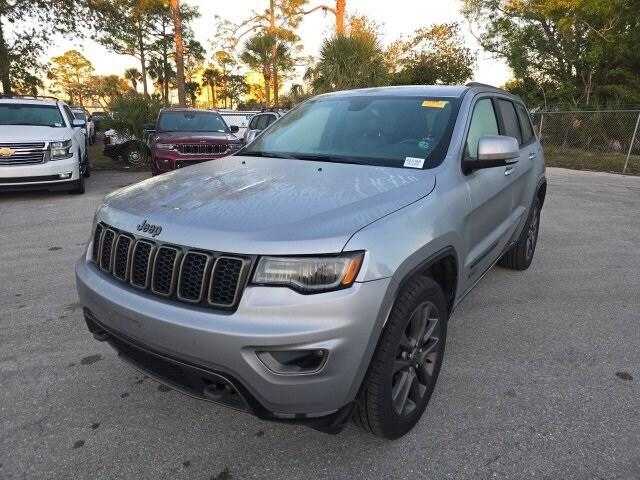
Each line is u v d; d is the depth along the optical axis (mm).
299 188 2576
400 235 2250
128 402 2877
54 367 3238
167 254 2207
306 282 2006
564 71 24109
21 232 6609
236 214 2256
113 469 2369
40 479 2301
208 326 2014
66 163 8773
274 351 1984
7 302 4277
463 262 2969
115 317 2318
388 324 2227
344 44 18375
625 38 20750
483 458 2445
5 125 9219
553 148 18031
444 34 29531
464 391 3000
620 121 16922
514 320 4016
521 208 4500
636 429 2666
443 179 2834
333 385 2049
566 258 5699
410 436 2600
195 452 2484
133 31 23312
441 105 3420
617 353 3498
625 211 8500
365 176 2785
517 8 23688
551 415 2779
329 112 3748
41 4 19703
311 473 2352
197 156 10547
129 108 14516
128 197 2682
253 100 68562
